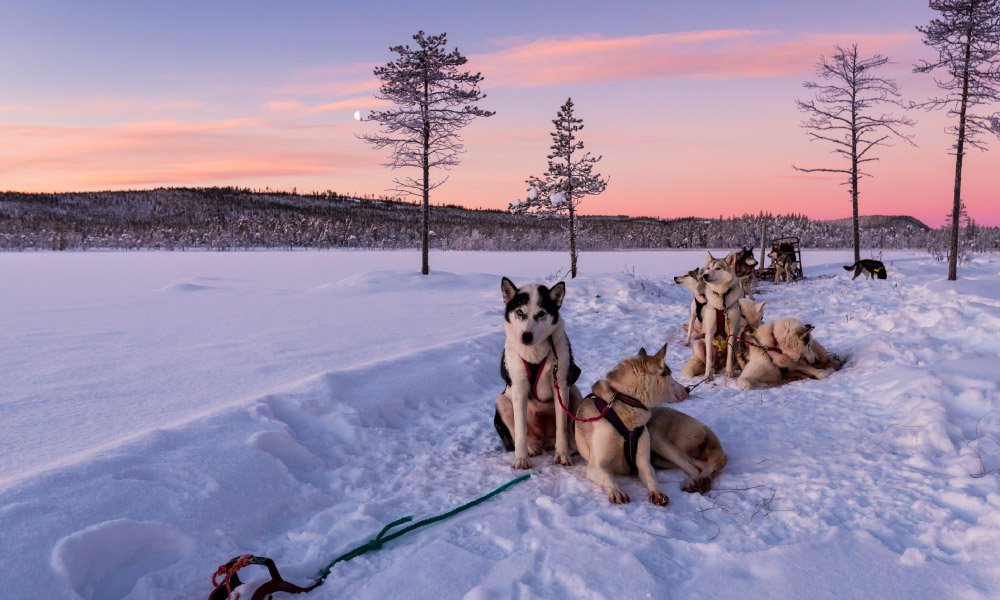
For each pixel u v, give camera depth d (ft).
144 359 31.09
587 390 25.07
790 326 24.84
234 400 22.68
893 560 10.47
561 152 93.45
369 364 25.94
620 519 12.78
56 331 41.37
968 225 279.49
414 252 288.71
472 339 33.50
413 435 19.67
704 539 11.87
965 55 68.69
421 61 86.22
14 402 22.52
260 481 14.35
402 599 10.03
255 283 88.58
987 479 13.53
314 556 11.62
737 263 54.75
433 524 13.00
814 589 9.75
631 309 49.75
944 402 18.88
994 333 27.58
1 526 10.73
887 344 27.37
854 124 92.22
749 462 15.92
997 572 9.86
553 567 10.60
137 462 14.12
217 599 10.05
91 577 10.34
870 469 14.87
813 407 20.92
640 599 9.60
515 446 16.69
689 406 22.22
